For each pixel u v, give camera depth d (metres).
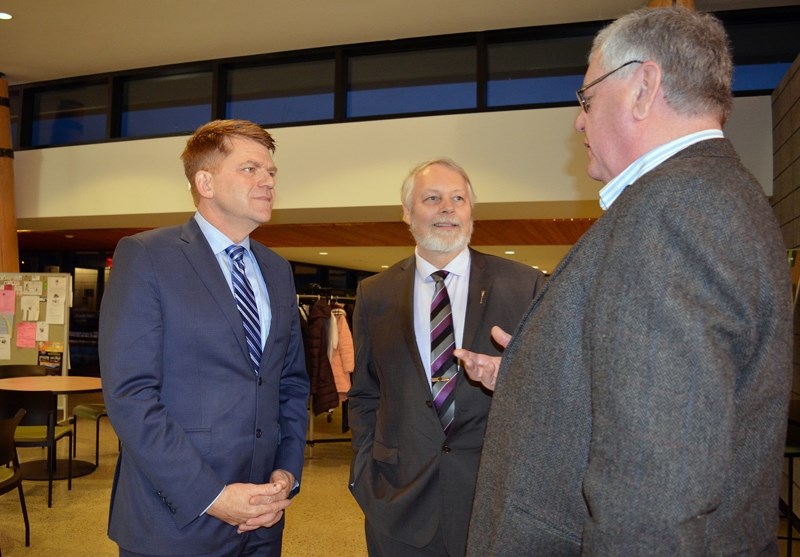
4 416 3.81
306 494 4.23
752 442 0.71
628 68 0.87
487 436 0.91
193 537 1.36
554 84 4.74
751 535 0.72
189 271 1.48
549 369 0.81
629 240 0.72
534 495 0.81
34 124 6.15
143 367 1.37
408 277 1.89
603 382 0.69
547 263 10.90
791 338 0.73
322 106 5.30
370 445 1.85
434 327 1.76
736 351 0.68
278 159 5.08
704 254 0.67
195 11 4.57
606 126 0.90
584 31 4.70
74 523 3.54
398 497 1.64
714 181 0.72
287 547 3.28
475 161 4.58
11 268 5.78
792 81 3.52
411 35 4.94
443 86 4.99
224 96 5.53
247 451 1.45
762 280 0.69
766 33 4.33
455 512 1.58
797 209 3.39
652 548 0.63
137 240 1.49
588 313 0.76
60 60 5.51
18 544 3.21
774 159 4.00
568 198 4.38
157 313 1.41
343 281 13.64
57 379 4.74
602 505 0.66
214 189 1.56
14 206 5.76
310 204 4.97
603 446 0.68
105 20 4.72
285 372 1.75
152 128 5.78
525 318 0.90
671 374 0.64
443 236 1.78
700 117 0.83
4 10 4.55
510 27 4.75
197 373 1.43
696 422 0.63
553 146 4.43
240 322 1.49
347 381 5.72
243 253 1.63
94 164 5.62
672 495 0.62
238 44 5.16
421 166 1.91
